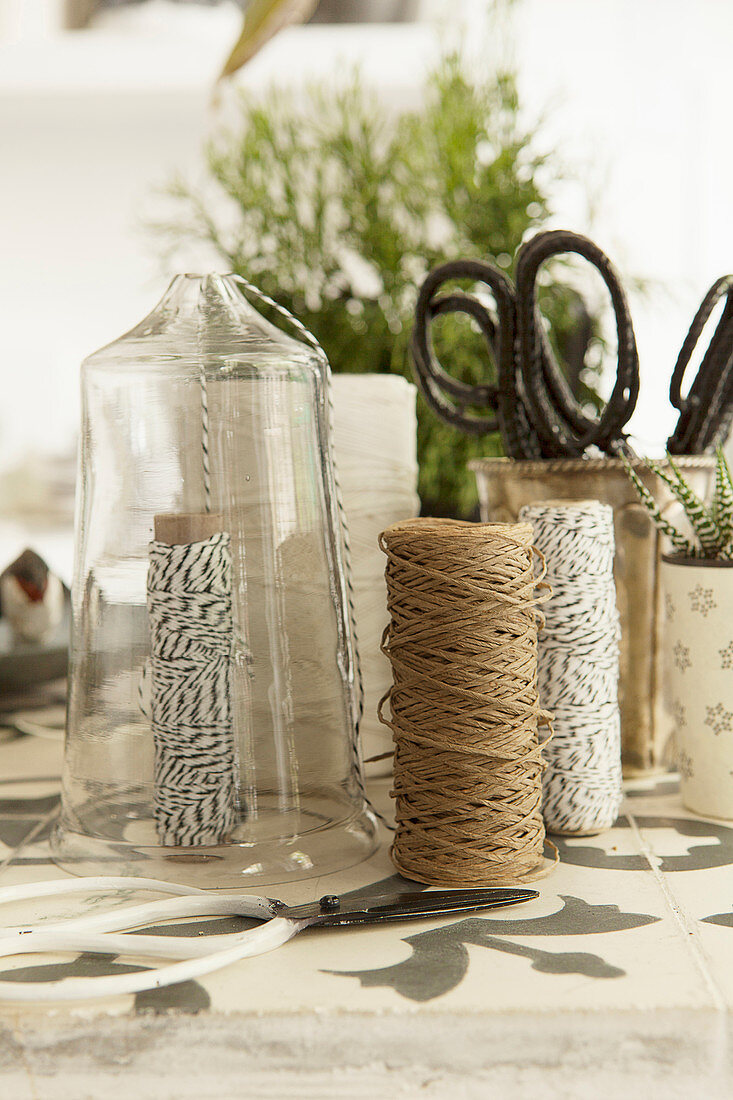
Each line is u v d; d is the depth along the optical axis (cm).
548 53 121
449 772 37
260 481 40
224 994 30
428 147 75
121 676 39
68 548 134
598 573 43
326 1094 28
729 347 47
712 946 33
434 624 37
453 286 72
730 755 44
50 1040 29
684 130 122
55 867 42
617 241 79
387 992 30
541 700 43
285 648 40
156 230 84
